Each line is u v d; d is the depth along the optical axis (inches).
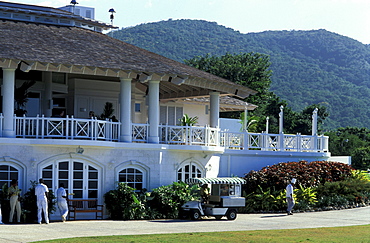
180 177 1429.6
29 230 1023.0
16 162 1221.7
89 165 1289.4
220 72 3826.3
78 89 1619.1
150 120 1384.1
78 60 1261.1
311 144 1793.8
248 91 1625.2
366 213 1456.7
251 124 2423.7
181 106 2073.1
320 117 4500.5
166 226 1130.7
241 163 1622.8
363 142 4195.4
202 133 1465.3
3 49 1219.9
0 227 1061.8
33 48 1273.4
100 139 1307.8
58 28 1537.9
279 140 1715.1
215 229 1092.5
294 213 1459.2
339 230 1099.9
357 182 1669.5
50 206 1212.5
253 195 1489.9
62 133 1255.5
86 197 1283.2
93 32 1626.5
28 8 1566.2
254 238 954.1
